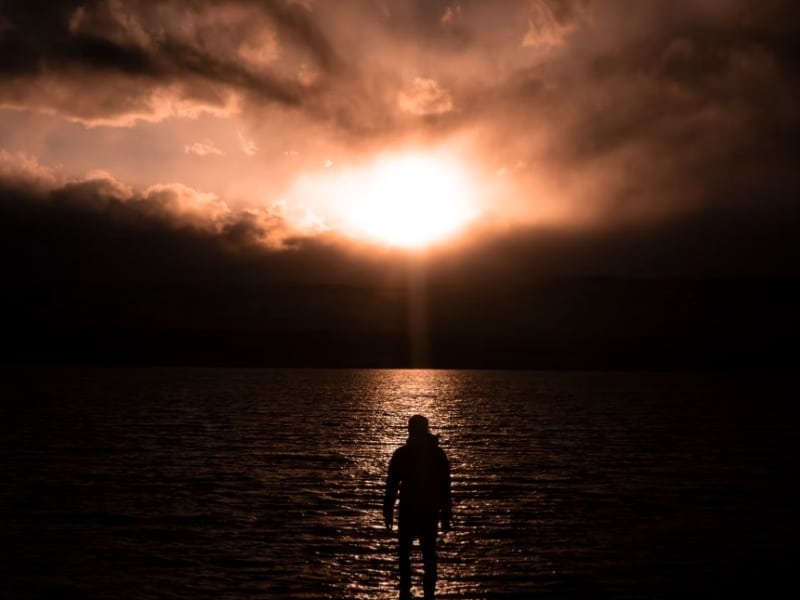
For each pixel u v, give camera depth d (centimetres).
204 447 3469
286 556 1479
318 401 8125
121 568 1371
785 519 1852
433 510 1203
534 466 2869
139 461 2905
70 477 2448
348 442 3806
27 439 3688
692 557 1477
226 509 1947
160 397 8269
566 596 1231
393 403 7938
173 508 1944
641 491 2278
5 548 1495
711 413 6359
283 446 3572
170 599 1196
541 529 1731
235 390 10462
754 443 3822
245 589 1258
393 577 1345
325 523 1791
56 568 1362
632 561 1450
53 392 9075
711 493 2242
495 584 1300
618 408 7112
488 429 4697
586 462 3006
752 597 1227
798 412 6488
